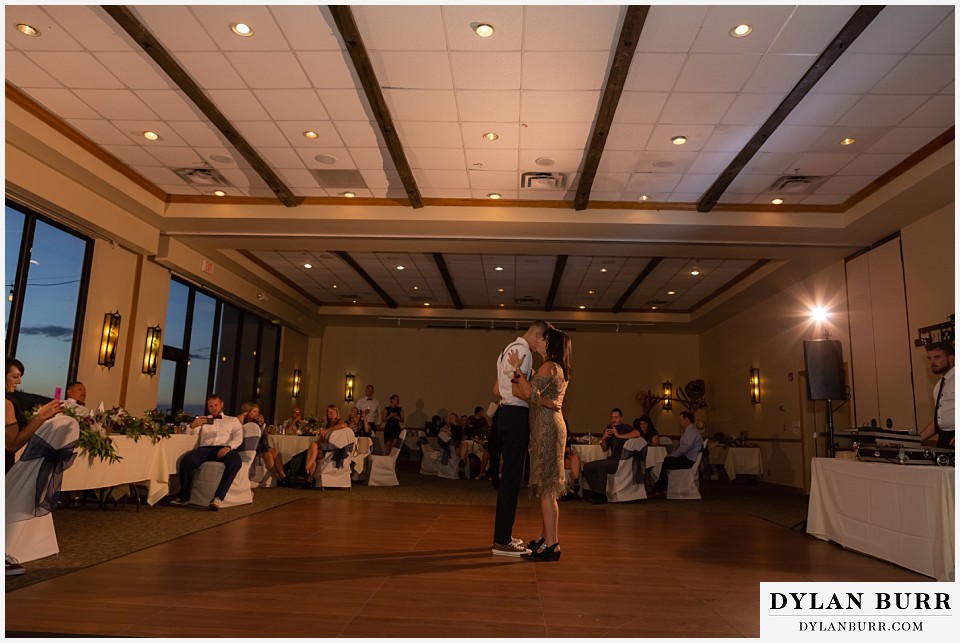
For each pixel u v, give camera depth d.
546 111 5.27
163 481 5.46
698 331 14.21
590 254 8.52
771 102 5.03
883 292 7.45
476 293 12.41
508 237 8.00
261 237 8.30
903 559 3.61
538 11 4.01
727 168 6.21
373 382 14.56
